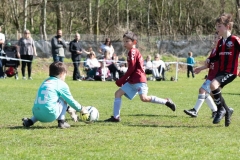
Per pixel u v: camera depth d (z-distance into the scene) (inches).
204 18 2824.8
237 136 409.7
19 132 415.2
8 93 793.6
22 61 1162.0
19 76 1353.3
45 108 423.2
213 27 2822.3
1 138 388.2
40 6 2268.7
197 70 488.1
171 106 511.8
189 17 2817.4
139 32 2822.3
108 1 2522.1
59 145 363.6
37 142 373.7
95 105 653.3
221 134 418.3
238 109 631.8
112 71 1264.8
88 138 391.2
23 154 331.6
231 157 330.0
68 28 2583.7
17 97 732.0
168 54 2108.8
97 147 356.2
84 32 2637.8
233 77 450.6
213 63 515.8
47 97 424.5
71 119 498.0
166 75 1663.4
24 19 2194.9
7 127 444.5
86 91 884.6
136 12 2933.1
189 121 503.8
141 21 2827.3
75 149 349.4
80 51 1244.5
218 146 365.7
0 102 658.8
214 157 329.1
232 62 449.7
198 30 2800.2
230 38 447.5
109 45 1304.1
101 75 1246.9
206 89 522.9
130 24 2807.6
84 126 451.5
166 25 2792.8
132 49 493.7
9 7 2262.6
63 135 402.6
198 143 376.2
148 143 372.8
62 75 438.0
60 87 430.3
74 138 390.6
